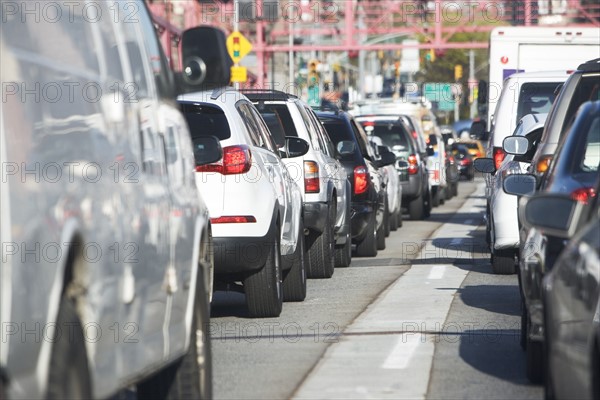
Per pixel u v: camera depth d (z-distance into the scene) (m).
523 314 23.89
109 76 14.69
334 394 20.25
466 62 196.38
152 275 15.56
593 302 15.14
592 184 21.06
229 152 27.61
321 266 38.22
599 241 15.59
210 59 16.14
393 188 59.28
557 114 27.73
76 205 12.70
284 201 30.25
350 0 137.00
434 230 62.31
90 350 12.86
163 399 17.94
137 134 15.51
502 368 22.48
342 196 41.34
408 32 138.25
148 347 15.38
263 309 29.03
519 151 33.78
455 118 172.75
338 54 193.75
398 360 23.34
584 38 60.62
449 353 24.09
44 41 12.75
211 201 27.52
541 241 20.17
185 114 28.05
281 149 36.66
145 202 15.39
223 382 21.41
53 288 11.89
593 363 14.97
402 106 92.06
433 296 33.28
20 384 11.18
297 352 24.44
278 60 148.62
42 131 12.22
